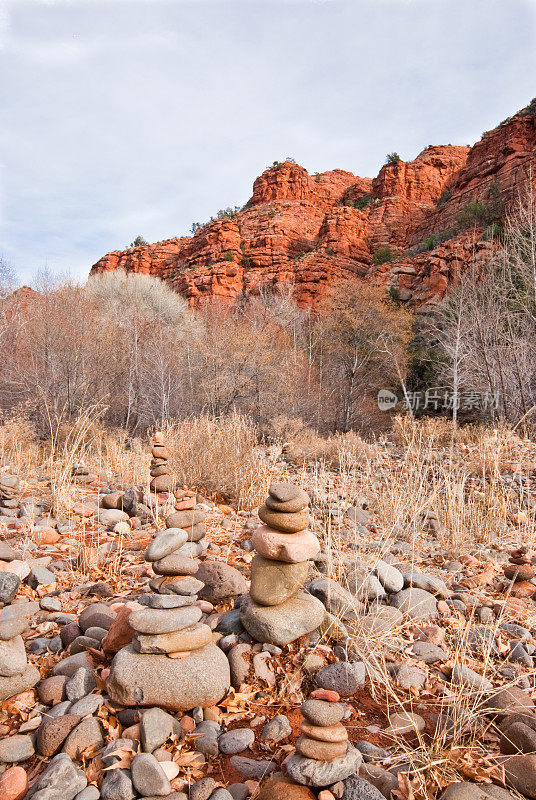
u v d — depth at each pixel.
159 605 2.25
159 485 5.38
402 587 3.35
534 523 5.32
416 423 12.19
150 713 1.98
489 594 3.54
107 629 2.65
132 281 34.31
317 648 2.52
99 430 10.58
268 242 54.41
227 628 2.66
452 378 22.48
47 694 2.19
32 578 3.41
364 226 56.72
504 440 8.84
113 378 19.48
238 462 6.45
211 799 1.67
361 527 4.95
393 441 12.85
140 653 2.19
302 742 1.74
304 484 6.57
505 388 15.72
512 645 2.79
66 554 4.04
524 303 17.72
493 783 1.80
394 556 4.17
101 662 2.41
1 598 2.43
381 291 28.16
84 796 1.66
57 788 1.66
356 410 25.25
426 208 58.34
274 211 61.00
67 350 16.64
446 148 65.94
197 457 6.52
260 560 2.73
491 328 17.27
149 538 4.50
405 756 1.86
